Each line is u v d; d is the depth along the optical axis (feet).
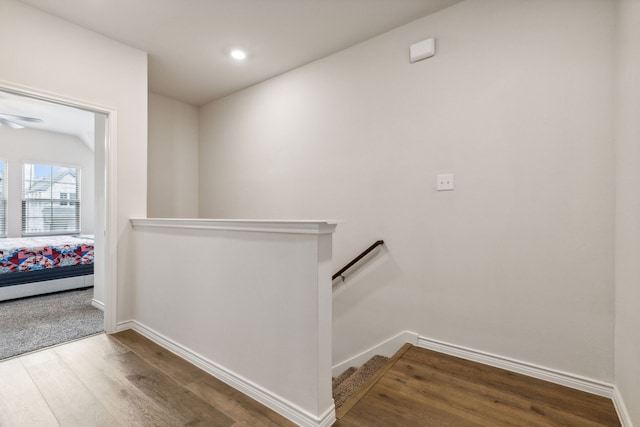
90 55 8.07
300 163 10.09
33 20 7.14
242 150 11.94
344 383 6.72
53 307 10.63
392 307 8.01
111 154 8.45
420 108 7.60
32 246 12.05
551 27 6.00
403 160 7.86
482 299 6.75
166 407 5.28
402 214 7.88
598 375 5.59
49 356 7.09
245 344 5.70
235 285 5.88
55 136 19.25
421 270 7.56
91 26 7.93
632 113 4.52
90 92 8.05
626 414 4.68
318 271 4.70
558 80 5.93
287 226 4.97
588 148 5.66
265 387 5.37
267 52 9.24
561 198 5.91
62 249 12.66
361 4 7.14
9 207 17.61
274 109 10.86
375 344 8.29
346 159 8.95
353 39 8.55
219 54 9.38
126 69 8.79
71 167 19.97
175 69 10.32
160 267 7.76
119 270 8.59
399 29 7.97
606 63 5.51
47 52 7.34
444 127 7.24
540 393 5.62
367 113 8.54
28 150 18.21
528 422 4.86
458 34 7.06
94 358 7.00
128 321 8.77
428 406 5.27
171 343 7.35
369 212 8.46
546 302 6.07
